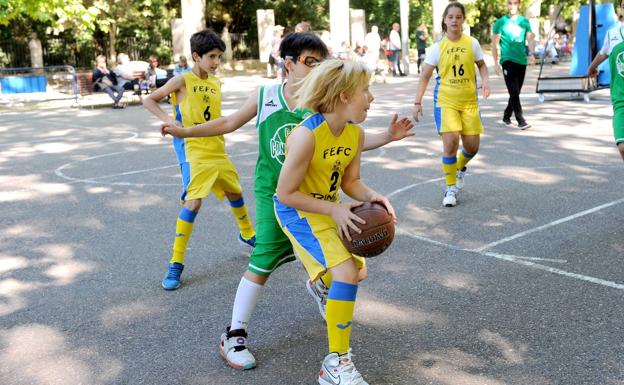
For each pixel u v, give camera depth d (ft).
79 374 12.64
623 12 23.04
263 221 12.89
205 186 17.40
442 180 28.48
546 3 158.71
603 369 12.01
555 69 93.76
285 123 13.04
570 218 21.94
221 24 128.47
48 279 18.16
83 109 68.49
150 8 108.99
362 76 10.89
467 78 23.80
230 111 58.08
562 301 15.17
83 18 69.56
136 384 12.19
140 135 47.67
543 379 11.75
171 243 21.08
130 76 69.97
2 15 65.00
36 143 44.91
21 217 25.05
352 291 11.28
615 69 19.07
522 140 37.01
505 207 23.62
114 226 23.34
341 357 11.42
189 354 13.33
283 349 13.33
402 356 12.84
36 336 14.46
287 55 13.05
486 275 17.07
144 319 15.19
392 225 11.21
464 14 23.67
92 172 33.71
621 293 15.51
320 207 11.14
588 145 34.83
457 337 13.57
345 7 87.66
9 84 78.69
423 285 16.55
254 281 12.87
